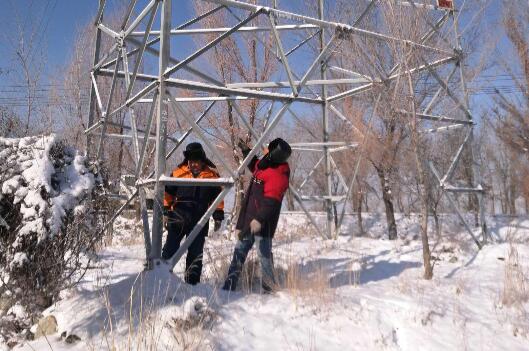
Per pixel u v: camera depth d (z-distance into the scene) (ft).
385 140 25.63
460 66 26.21
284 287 15.17
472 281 19.02
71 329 11.06
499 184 94.58
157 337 10.76
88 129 25.34
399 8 20.58
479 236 29.78
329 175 33.30
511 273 18.21
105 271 17.40
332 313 13.43
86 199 12.48
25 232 11.43
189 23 24.73
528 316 15.16
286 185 15.44
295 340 11.75
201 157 17.08
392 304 14.66
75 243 12.69
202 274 17.49
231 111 38.60
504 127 47.96
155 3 16.56
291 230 36.65
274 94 18.15
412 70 20.77
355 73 27.17
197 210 16.55
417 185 21.42
